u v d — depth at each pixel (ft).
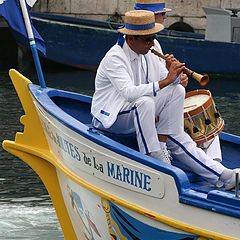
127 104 49.55
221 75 156.66
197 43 155.53
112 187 48.62
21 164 85.35
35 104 55.98
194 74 47.83
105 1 172.35
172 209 45.24
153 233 46.70
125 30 49.29
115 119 49.80
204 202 43.65
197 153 49.60
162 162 46.09
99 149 48.85
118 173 47.91
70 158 52.08
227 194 43.32
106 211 49.70
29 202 73.51
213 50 155.74
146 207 46.65
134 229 47.83
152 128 48.57
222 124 52.80
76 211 54.13
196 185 49.32
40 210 71.15
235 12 159.94
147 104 48.19
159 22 56.90
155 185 45.88
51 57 157.99
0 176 81.46
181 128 49.88
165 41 155.12
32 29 61.26
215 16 156.87
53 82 145.07
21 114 110.32
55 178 56.75
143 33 48.80
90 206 51.39
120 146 47.88
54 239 64.95
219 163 50.26
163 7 57.16
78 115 59.16
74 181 51.88
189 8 173.78
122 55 49.57
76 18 164.04
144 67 50.83
